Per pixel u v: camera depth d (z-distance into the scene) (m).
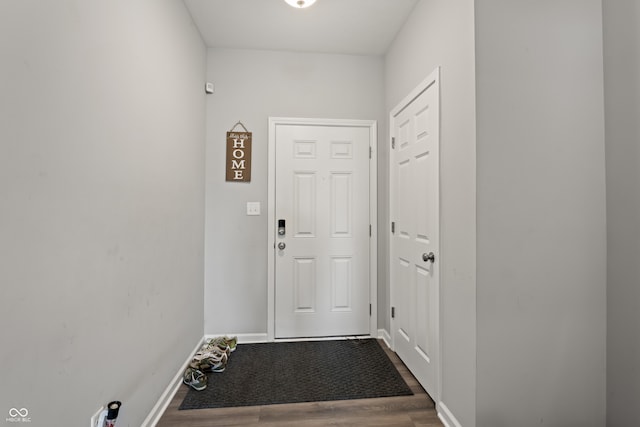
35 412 0.87
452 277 1.59
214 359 2.15
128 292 1.36
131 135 1.37
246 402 1.81
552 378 1.44
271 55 2.68
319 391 1.92
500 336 1.41
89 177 1.09
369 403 1.81
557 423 1.45
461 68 1.50
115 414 1.15
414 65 2.10
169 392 1.81
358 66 2.75
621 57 1.39
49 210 0.91
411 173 2.13
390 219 2.54
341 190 2.73
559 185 1.44
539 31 1.42
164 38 1.74
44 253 0.89
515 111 1.41
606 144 1.46
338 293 2.73
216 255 2.63
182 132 2.03
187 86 2.13
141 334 1.48
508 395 1.42
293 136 2.69
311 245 2.71
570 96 1.44
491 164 1.40
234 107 2.65
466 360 1.47
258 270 2.67
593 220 1.46
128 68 1.34
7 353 0.78
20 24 0.81
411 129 2.13
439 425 1.63
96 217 1.13
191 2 2.06
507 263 1.41
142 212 1.48
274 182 2.67
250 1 2.06
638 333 1.35
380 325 2.75
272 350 2.49
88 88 1.08
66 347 0.98
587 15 1.46
